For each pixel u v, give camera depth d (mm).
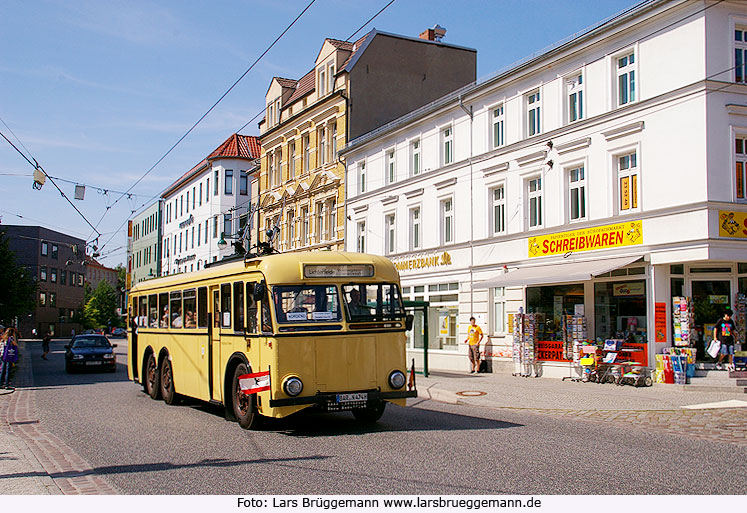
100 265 124438
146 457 9375
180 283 15664
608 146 19859
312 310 11164
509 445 9922
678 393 16516
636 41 19141
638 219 18797
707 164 17109
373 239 32688
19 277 35500
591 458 8875
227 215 55844
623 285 19438
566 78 21688
